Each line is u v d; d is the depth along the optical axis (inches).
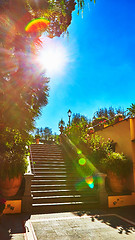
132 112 348.8
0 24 164.1
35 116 194.7
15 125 182.7
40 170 370.6
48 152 487.5
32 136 210.2
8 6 164.1
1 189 251.6
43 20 184.5
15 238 161.2
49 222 208.7
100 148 366.6
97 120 533.0
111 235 174.2
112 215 242.4
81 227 194.5
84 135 468.1
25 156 289.0
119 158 317.1
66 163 425.1
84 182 341.7
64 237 167.0
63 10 197.9
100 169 335.3
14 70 177.2
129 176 323.9
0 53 168.1
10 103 173.9
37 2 176.6
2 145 220.1
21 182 279.9
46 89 195.3
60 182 330.0
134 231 185.3
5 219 214.2
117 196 294.8
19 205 244.4
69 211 259.9
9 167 250.5
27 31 183.9
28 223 203.0
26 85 182.4
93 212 256.2
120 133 362.0
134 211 263.4
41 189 302.0
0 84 165.8
